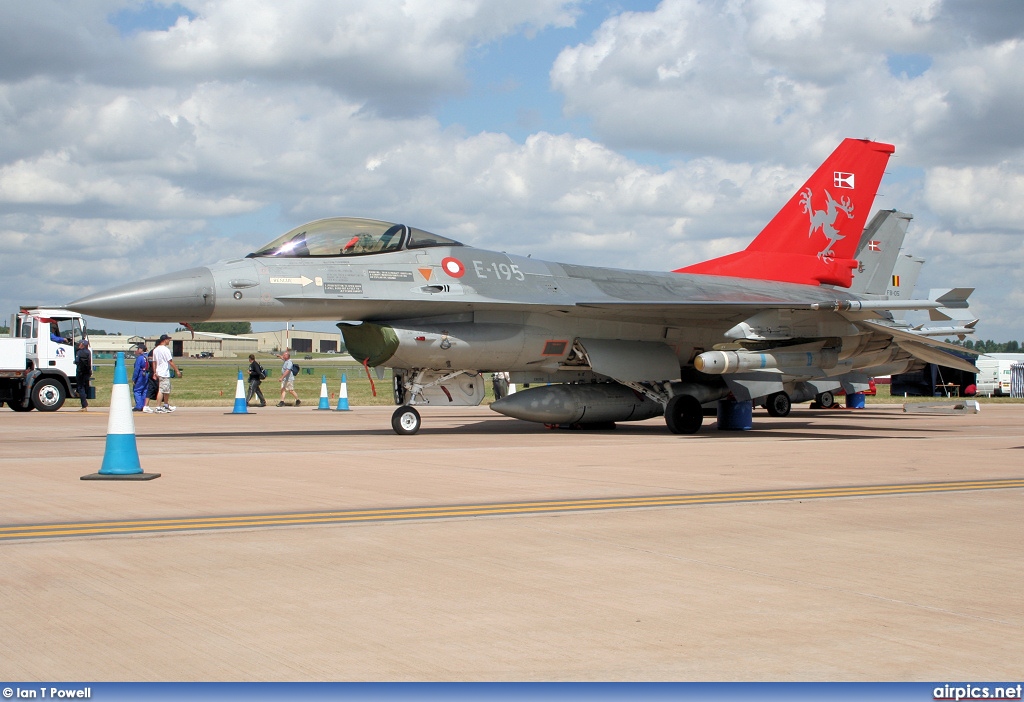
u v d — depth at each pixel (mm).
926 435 16625
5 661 3654
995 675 3557
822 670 3609
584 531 6418
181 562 5391
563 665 3650
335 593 4707
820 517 7059
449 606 4477
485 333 15969
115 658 3697
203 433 16312
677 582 4973
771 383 18453
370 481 9156
